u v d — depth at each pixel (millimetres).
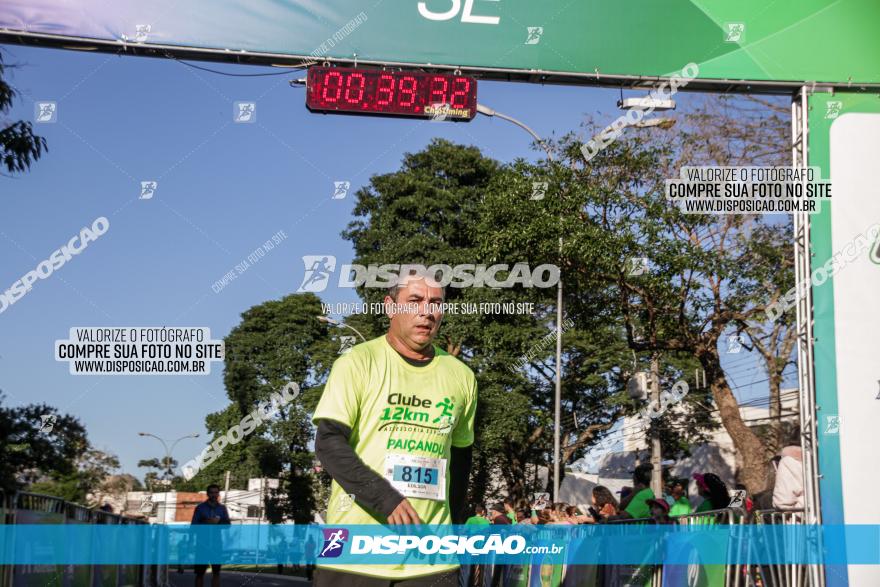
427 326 3240
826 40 6645
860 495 6234
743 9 6641
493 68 6516
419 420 3240
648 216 12711
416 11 6508
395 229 21188
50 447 9406
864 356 6367
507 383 19281
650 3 6629
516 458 20016
